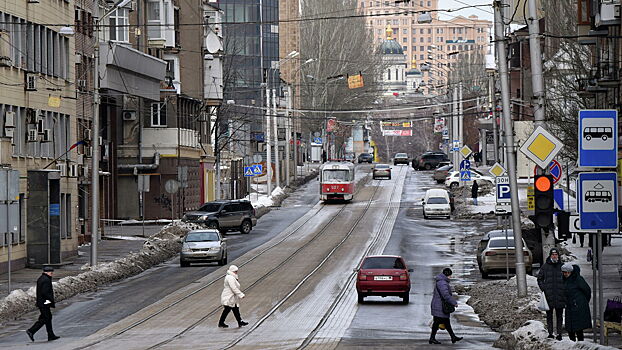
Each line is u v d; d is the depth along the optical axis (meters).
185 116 146.12
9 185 58.84
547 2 105.50
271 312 58.06
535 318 50.12
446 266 84.50
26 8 83.38
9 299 58.69
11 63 79.50
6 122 77.62
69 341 46.84
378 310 59.03
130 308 59.94
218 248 87.00
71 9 96.69
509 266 74.06
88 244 103.81
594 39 84.06
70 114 95.56
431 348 42.53
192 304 61.56
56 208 82.88
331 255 93.88
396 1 89.81
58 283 67.12
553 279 40.84
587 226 34.59
